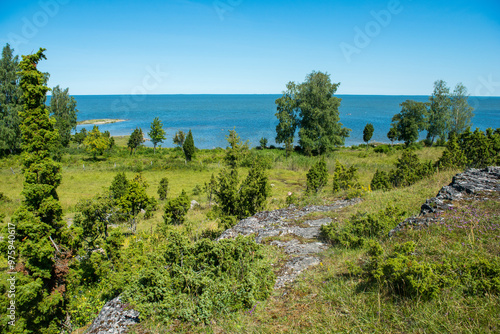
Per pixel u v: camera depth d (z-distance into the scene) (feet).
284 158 146.10
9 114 147.02
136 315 15.51
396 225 23.13
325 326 12.24
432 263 14.06
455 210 21.16
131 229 50.14
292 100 177.88
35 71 25.58
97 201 36.11
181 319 14.66
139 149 183.62
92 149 146.10
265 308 14.82
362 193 39.32
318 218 30.55
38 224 23.25
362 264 17.28
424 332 10.66
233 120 430.61
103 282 26.50
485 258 14.10
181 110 644.69
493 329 10.05
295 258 20.89
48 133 25.52
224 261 17.47
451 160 48.75
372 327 11.57
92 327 15.33
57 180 26.40
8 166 122.21
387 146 169.37
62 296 23.59
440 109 182.80
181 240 18.80
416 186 39.14
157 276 15.98
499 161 46.68
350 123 381.19
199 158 154.81
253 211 40.73
